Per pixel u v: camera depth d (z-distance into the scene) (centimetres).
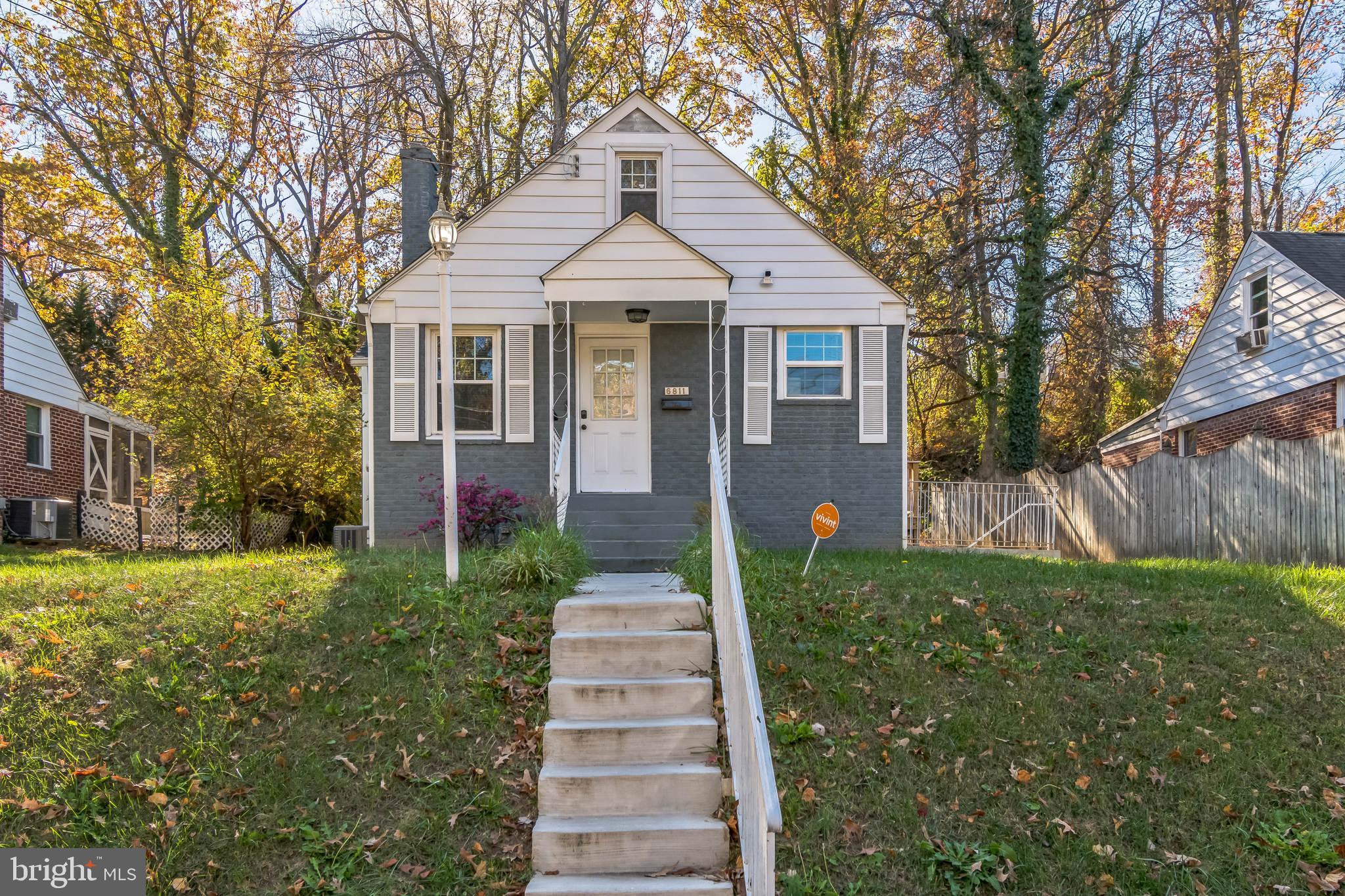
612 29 2622
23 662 646
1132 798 554
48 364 1902
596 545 1093
